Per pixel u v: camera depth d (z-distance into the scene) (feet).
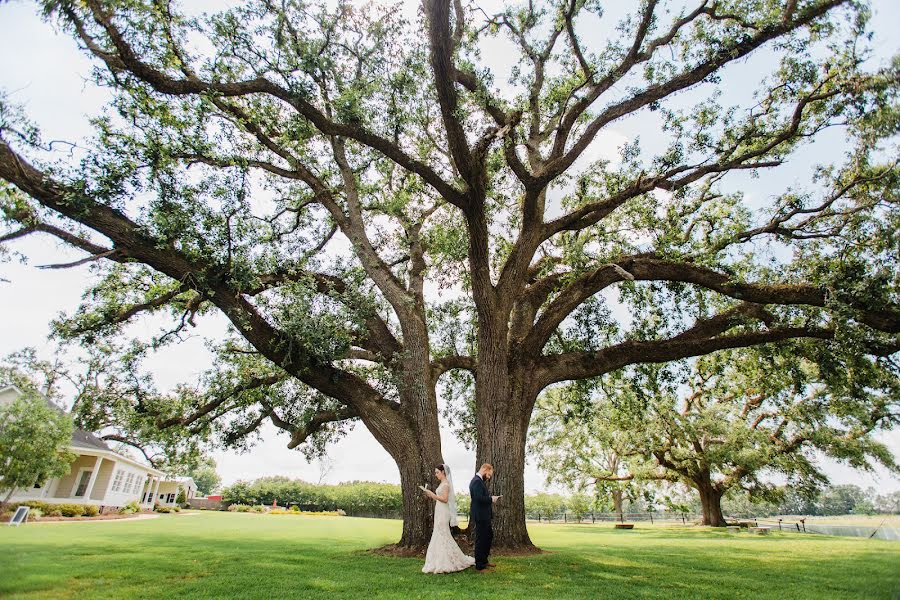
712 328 38.32
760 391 54.49
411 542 31.32
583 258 41.27
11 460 59.93
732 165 37.88
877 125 31.81
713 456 83.61
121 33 29.58
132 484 111.24
